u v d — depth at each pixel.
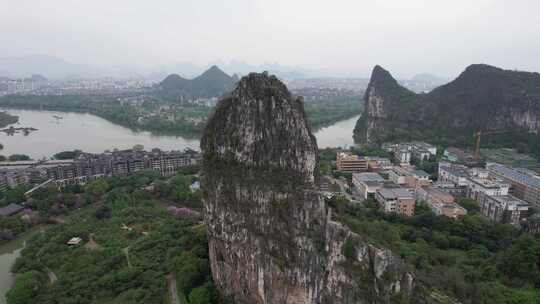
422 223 140.50
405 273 79.00
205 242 113.38
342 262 77.62
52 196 166.75
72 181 197.25
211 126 91.19
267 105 85.00
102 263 110.25
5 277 111.25
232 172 86.12
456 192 175.38
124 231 134.62
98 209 151.50
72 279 101.94
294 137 84.19
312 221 80.88
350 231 81.06
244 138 85.75
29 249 121.88
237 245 84.81
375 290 75.25
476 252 119.94
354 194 181.00
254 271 82.62
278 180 82.81
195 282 97.12
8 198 164.50
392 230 124.25
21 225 141.75
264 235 81.12
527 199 170.25
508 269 104.56
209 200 89.19
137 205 163.62
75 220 145.75
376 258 77.75
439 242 126.69
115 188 180.75
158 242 122.19
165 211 154.00
